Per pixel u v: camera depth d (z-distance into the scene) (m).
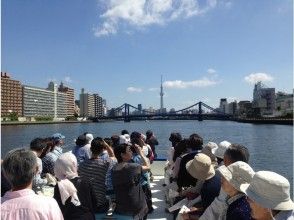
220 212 3.13
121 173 4.57
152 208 6.36
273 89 174.38
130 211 4.52
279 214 2.32
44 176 6.75
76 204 3.50
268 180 2.33
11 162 2.29
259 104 171.75
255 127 96.19
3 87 137.62
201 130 77.94
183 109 155.00
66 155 3.75
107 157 5.71
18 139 55.97
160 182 8.88
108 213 4.64
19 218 2.22
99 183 4.67
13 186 2.33
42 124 142.50
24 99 152.75
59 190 3.52
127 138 7.98
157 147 29.47
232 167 3.03
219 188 3.73
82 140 7.35
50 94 175.75
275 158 26.78
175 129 82.62
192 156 5.07
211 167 3.84
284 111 148.75
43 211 2.27
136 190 4.59
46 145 7.01
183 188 5.08
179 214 4.11
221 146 4.87
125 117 157.25
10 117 135.62
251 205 2.41
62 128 101.19
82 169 4.71
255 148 36.28
